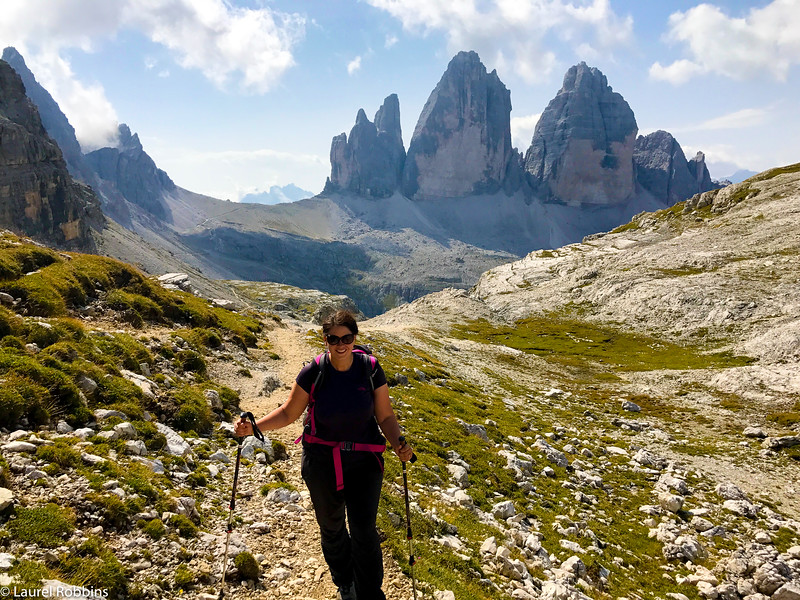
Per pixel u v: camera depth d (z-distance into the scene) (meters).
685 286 102.50
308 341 38.50
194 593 6.87
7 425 9.43
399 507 13.40
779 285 91.81
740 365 65.81
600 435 38.53
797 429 40.59
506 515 18.78
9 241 26.22
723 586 16.75
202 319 31.00
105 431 10.85
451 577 10.25
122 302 26.02
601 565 16.91
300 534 9.44
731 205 152.88
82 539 6.80
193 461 11.80
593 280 129.50
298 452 15.12
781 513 25.97
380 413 6.55
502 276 157.00
